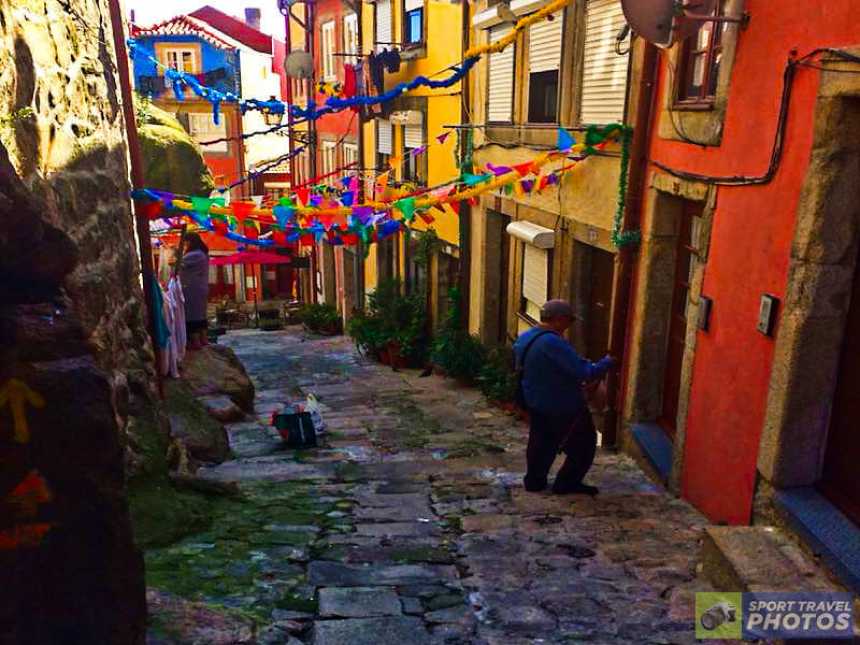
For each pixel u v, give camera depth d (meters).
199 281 10.33
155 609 3.09
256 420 9.18
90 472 2.08
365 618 3.58
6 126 3.19
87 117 4.96
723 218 5.25
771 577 3.72
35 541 2.04
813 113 4.18
